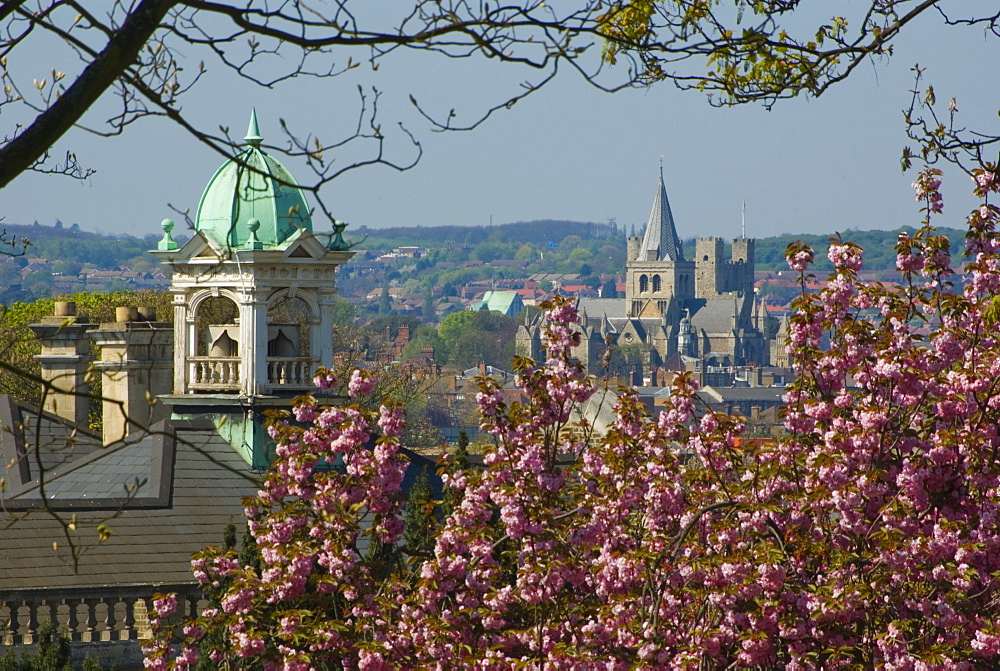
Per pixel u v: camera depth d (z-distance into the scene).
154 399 34.38
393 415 58.47
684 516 57.81
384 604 53.97
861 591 49.47
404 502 64.19
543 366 61.66
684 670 50.41
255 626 55.06
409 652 54.66
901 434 55.16
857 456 54.97
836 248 59.28
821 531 54.06
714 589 52.03
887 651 49.34
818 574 52.91
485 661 53.03
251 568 55.12
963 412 54.69
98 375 34.50
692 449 60.78
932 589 51.09
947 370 56.88
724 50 43.31
